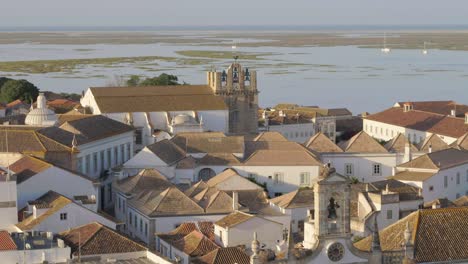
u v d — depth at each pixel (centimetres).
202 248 16862
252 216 18388
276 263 12150
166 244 17638
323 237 12244
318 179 12225
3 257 15450
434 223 13475
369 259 12525
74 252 16088
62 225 18088
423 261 12938
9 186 18062
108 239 16475
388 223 18950
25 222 18138
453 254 13100
